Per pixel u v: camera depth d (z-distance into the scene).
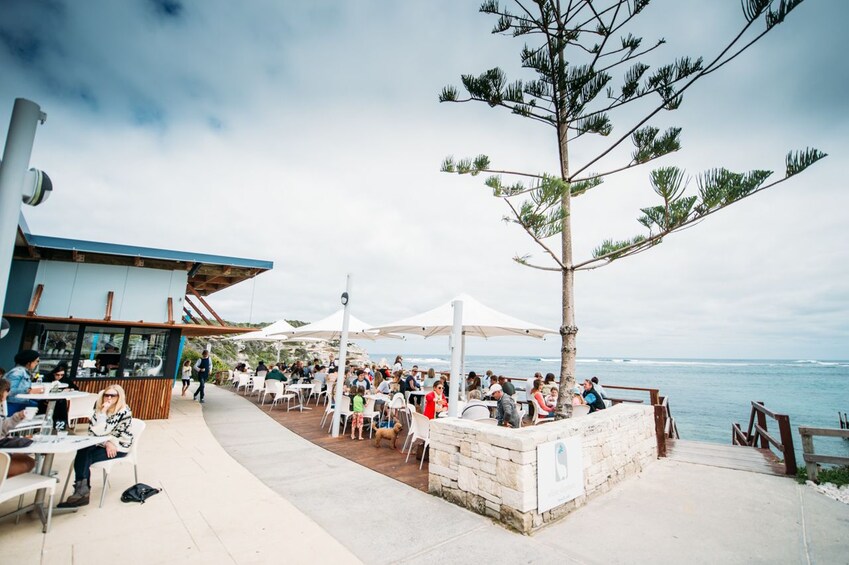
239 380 15.59
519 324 7.22
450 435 4.48
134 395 8.84
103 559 2.87
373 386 12.02
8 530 3.30
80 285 8.98
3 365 8.16
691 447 7.51
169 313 9.61
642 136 5.42
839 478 5.27
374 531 3.55
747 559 3.18
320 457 6.16
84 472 3.93
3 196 2.37
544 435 3.96
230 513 3.84
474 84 5.61
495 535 3.54
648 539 3.54
